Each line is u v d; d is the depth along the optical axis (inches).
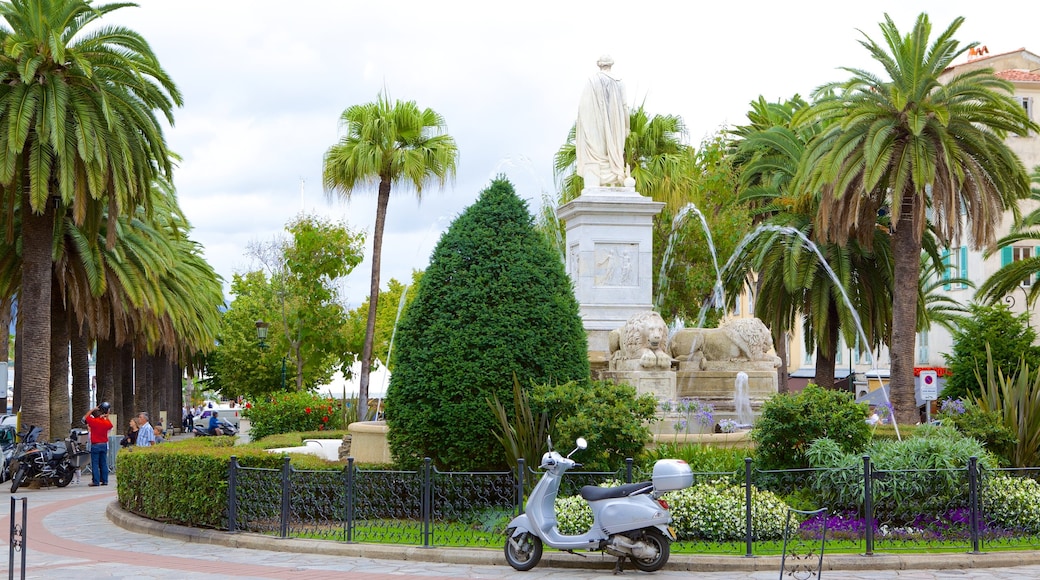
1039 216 1496.1
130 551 551.8
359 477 577.6
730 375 887.7
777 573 462.3
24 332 1114.7
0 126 1004.6
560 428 571.2
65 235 1237.7
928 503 541.0
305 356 2081.7
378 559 509.4
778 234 1481.3
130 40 1077.1
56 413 1296.8
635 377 820.0
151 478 662.5
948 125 1169.4
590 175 1008.2
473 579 450.9
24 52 1011.3
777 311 1569.9
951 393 1702.8
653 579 449.7
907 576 455.2
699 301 1724.9
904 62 1179.3
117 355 1897.1
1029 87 2070.6
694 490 528.4
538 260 625.0
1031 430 647.1
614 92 1015.0
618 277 979.9
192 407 3809.1
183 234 1801.2
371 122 1656.0
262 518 576.7
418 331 612.7
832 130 1214.3
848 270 1477.6
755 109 2171.5
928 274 1689.2
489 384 594.9
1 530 663.1
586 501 496.1
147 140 1133.7
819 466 552.4
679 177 1763.0
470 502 581.9
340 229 2032.5
